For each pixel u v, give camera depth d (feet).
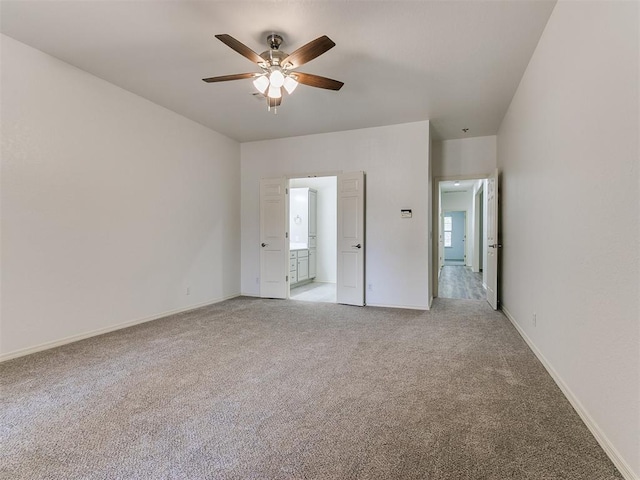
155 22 8.44
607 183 5.45
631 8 4.75
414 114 14.79
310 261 24.89
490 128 16.74
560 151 7.60
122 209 12.41
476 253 32.27
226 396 7.33
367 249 16.81
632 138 4.73
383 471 4.98
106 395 7.34
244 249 19.49
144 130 13.24
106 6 7.82
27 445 5.57
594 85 5.90
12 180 9.33
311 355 9.82
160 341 11.03
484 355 9.75
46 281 10.12
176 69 10.90
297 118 15.34
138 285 13.10
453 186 32.50
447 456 5.31
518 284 12.18
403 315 14.71
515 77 11.28
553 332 8.15
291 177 18.30
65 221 10.59
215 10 7.94
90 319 11.37
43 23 8.50
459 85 11.87
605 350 5.48
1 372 8.47
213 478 4.83
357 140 16.93
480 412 6.63
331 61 10.24
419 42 9.23
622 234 4.99
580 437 5.79
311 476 4.88
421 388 7.69
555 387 7.68
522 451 5.42
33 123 9.76
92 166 11.35
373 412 6.66
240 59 10.28
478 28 8.60
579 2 6.56
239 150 19.43
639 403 4.51
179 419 6.40
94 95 11.38
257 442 5.69
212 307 16.28
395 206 16.25
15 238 9.40
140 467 5.05
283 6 7.78
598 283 5.74
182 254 15.21
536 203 9.68
